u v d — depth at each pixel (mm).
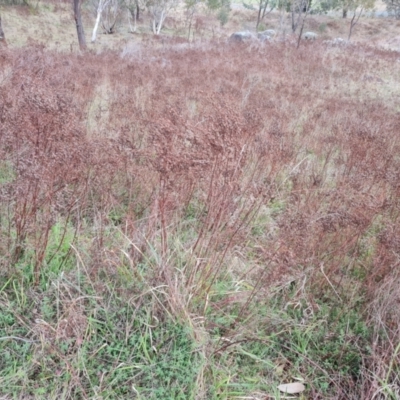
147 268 2330
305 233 2605
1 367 1795
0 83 5062
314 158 4602
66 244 2455
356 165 4098
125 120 4641
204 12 25438
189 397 1777
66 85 5375
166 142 2697
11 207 2574
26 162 2430
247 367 1982
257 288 2375
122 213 3041
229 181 2564
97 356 1898
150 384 1818
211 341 1999
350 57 13891
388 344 2037
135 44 14344
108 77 7340
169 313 2051
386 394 1781
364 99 8297
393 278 2361
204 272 2309
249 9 28047
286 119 5707
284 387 1921
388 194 3535
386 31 24969
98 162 3008
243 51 13117
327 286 2568
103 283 2213
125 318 2064
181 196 2947
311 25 24984
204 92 5797
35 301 2055
